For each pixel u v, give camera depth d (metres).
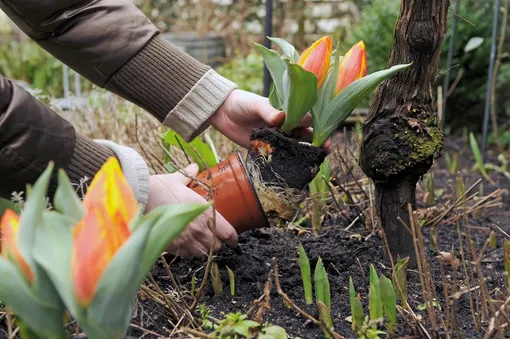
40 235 0.74
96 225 0.71
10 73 5.67
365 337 1.12
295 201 1.41
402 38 1.33
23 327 0.89
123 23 1.45
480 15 3.93
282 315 1.27
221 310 1.30
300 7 5.87
